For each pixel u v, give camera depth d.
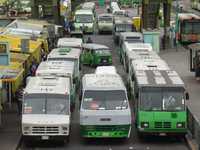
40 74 36.56
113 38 83.81
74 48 52.09
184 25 76.38
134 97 33.75
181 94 30.77
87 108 30.06
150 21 78.12
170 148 29.34
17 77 36.50
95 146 29.77
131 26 80.25
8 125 33.84
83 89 30.95
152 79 31.95
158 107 30.41
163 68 37.41
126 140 31.06
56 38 70.81
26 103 30.17
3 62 38.38
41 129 29.17
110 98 30.52
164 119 30.05
